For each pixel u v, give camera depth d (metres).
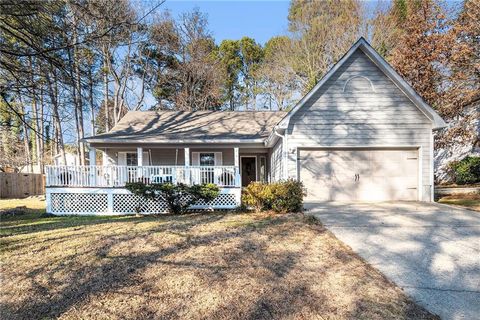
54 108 9.70
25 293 3.55
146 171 10.03
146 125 14.32
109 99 23.50
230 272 4.06
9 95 8.23
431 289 3.55
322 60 24.67
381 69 10.33
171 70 26.00
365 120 10.40
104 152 13.71
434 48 13.03
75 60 7.21
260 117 15.66
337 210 8.67
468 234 5.90
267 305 3.19
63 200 9.75
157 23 22.72
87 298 3.40
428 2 13.69
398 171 10.54
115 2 7.80
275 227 6.63
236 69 32.25
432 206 9.20
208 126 14.28
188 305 3.21
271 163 14.00
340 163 10.55
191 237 5.88
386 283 3.71
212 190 9.23
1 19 5.84
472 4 11.76
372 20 22.88
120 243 5.51
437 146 13.43
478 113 12.53
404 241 5.48
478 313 3.02
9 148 21.72
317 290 3.51
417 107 10.34
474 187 12.99
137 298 3.38
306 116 10.46
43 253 4.96
